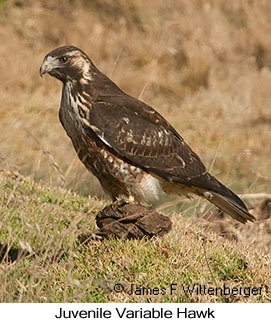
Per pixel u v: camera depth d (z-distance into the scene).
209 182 14.00
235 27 33.12
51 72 13.82
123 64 29.66
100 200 17.47
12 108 23.94
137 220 13.10
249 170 21.52
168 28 31.81
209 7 33.25
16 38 30.09
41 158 19.64
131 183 13.80
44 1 33.16
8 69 26.94
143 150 13.75
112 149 13.58
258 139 23.89
